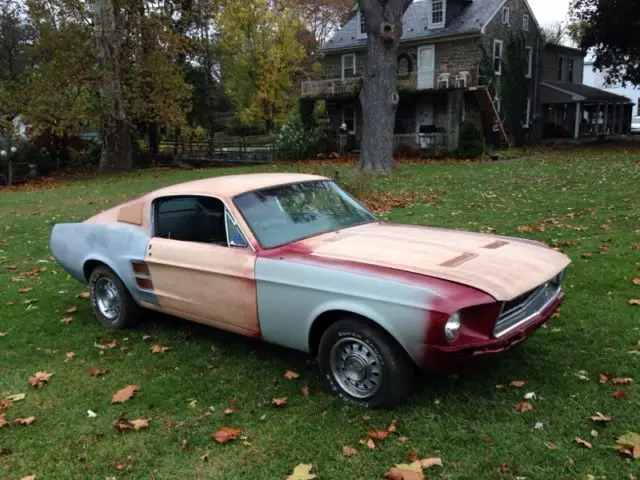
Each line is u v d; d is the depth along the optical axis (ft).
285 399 12.85
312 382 13.80
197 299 15.02
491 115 102.12
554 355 14.40
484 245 13.71
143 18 86.28
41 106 82.89
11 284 23.91
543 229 29.27
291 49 139.54
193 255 14.84
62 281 24.14
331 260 12.70
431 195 44.86
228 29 134.41
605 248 24.43
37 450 11.48
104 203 50.83
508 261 12.62
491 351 11.18
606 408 11.80
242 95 142.20
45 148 100.32
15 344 17.19
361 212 16.65
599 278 20.24
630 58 110.01
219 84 180.65
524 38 114.42
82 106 85.40
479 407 12.12
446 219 33.94
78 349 16.67
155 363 15.37
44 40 84.89
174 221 15.84
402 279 11.44
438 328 10.78
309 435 11.50
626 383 12.81
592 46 114.32
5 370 15.30
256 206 14.66
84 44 83.87
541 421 11.44
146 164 105.81
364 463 10.50
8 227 38.78
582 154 83.41
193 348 16.24
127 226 17.11
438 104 104.32
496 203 39.24
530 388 12.78
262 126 175.63
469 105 101.24
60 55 84.48
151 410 12.87
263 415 12.35
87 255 18.25
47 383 14.43
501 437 10.98
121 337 17.49
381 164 65.98
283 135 100.22
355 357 12.36
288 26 139.85
